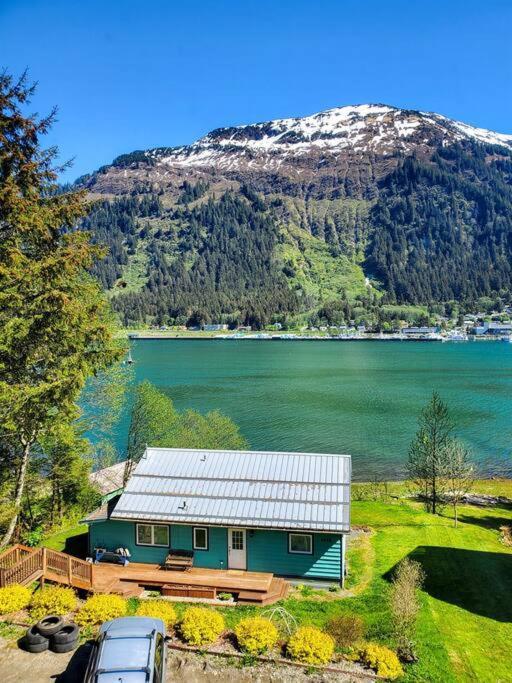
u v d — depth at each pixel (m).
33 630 19.02
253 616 22.62
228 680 17.80
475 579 28.30
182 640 19.70
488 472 63.53
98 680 14.39
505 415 95.38
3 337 24.02
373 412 98.56
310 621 22.28
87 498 39.59
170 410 48.53
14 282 24.67
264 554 26.78
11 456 30.80
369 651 19.27
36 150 26.19
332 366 185.75
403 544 33.25
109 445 53.88
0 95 24.53
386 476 62.06
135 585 25.12
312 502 27.08
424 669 19.23
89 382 40.44
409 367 181.88
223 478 28.86
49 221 26.19
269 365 189.00
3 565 23.69
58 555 24.14
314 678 18.09
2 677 17.30
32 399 25.05
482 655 20.94
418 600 24.28
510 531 39.69
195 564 27.19
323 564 26.41
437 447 46.28
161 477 29.23
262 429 84.62
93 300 31.14
